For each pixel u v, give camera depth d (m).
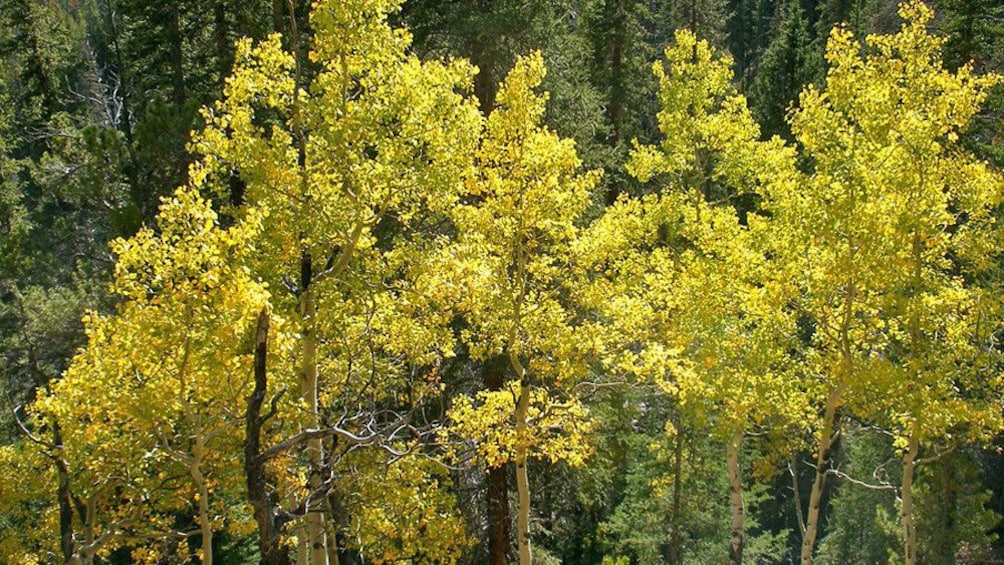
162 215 7.46
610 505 20.62
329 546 12.01
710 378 11.94
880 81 10.86
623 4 23.62
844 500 20.55
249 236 7.92
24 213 22.41
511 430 11.49
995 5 18.27
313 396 9.66
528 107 10.80
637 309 12.05
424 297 10.67
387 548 11.02
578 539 20.55
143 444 9.11
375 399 11.59
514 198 10.96
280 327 7.91
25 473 10.05
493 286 11.16
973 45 17.19
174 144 14.42
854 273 10.66
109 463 8.89
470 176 10.91
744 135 15.39
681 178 16.48
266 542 5.62
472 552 15.21
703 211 13.88
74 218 17.02
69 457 8.34
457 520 11.48
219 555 18.69
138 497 10.02
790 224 11.48
